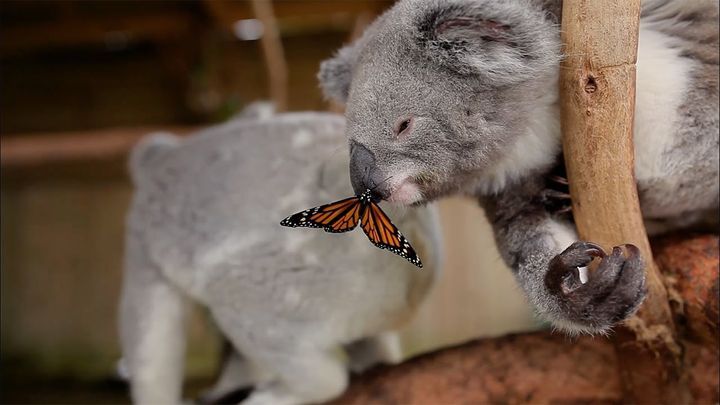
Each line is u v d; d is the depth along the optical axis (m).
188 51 2.68
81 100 3.01
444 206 1.86
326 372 1.04
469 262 1.86
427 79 0.83
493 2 0.82
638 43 0.84
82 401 2.59
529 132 0.87
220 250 1.05
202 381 2.41
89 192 3.03
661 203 0.91
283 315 1.04
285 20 2.66
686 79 0.87
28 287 3.02
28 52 2.95
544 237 0.88
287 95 2.81
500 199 0.91
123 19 2.58
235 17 2.38
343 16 2.48
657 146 0.87
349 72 0.92
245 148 1.09
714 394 0.94
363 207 0.77
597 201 0.81
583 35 0.78
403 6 0.87
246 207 1.05
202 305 1.14
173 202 1.10
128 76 2.98
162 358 1.11
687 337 0.88
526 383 0.99
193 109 2.80
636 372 0.91
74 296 3.01
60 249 3.03
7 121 3.03
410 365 1.03
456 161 0.85
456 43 0.82
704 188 0.89
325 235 1.02
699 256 0.88
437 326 1.88
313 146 1.06
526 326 1.86
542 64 0.82
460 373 1.01
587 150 0.80
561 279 0.79
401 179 0.83
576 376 0.99
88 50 2.97
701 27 0.88
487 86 0.83
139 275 1.12
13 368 2.90
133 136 1.94
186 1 2.54
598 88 0.78
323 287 1.02
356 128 0.84
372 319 1.04
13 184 3.03
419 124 0.83
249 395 1.13
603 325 0.79
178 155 1.13
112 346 2.98
